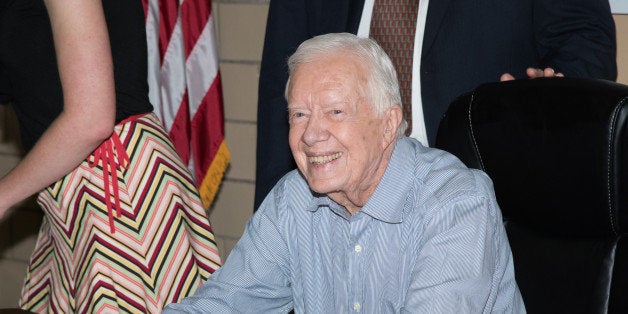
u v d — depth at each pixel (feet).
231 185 11.70
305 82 5.22
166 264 6.91
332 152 5.22
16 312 5.90
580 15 7.99
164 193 6.91
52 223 6.98
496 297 5.42
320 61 5.23
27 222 12.85
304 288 5.75
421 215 5.40
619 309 5.28
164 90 9.92
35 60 6.63
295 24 8.79
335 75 5.18
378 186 5.47
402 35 8.31
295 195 5.82
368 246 5.55
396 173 5.49
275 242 5.87
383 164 5.49
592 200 5.37
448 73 8.20
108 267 6.77
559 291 5.57
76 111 6.22
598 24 8.00
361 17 8.43
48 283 7.27
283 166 8.96
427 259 5.20
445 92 8.22
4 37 6.60
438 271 5.13
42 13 6.55
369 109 5.23
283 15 8.81
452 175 5.49
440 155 5.70
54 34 6.19
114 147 6.75
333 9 8.57
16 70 6.68
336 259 5.66
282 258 5.89
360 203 5.57
